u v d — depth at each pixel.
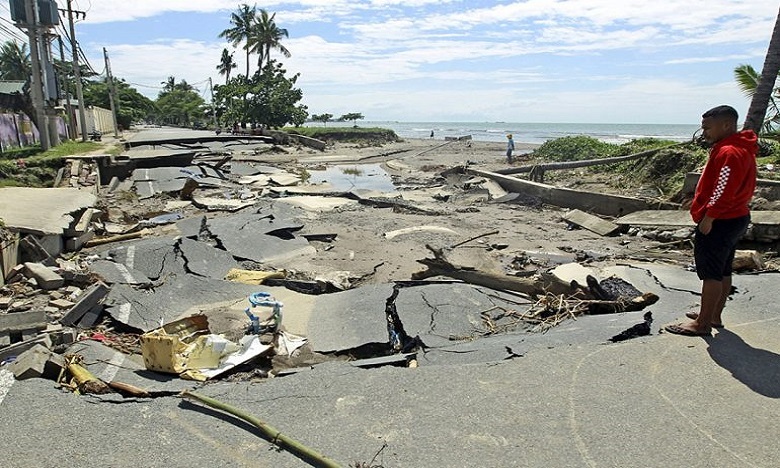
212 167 21.58
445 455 3.32
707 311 4.70
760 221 9.52
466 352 5.05
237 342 5.60
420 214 14.69
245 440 3.52
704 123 4.45
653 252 10.08
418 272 8.03
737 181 4.20
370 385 4.24
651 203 13.57
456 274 7.61
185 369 4.74
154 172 19.30
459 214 14.85
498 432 3.54
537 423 3.62
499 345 5.09
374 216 13.96
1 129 21.17
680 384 4.03
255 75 56.94
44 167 16.38
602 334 5.09
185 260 8.80
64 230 8.69
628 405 3.79
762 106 13.65
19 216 8.60
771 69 13.36
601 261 9.39
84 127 28.64
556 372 4.30
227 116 56.38
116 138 35.81
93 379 4.34
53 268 7.51
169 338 4.66
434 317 6.16
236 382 4.64
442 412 3.80
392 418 3.76
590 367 4.36
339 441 3.50
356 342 5.66
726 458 3.21
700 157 15.86
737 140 4.30
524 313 6.36
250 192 17.45
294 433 3.60
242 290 7.48
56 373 4.56
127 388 4.25
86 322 6.14
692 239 10.46
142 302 6.66
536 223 13.70
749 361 4.32
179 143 32.66
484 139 75.31
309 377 4.44
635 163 19.12
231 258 9.33
